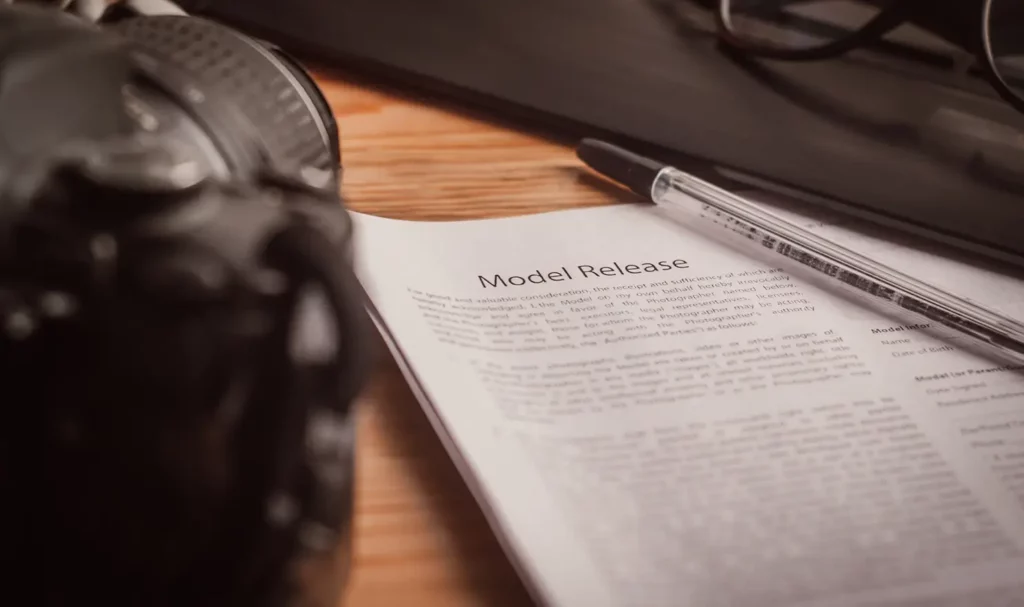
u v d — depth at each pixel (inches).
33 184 13.0
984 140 19.4
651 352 16.7
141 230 12.7
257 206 13.2
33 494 12.9
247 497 13.0
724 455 15.7
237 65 15.1
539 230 18.1
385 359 16.6
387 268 17.2
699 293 17.4
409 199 18.6
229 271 12.7
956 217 18.2
